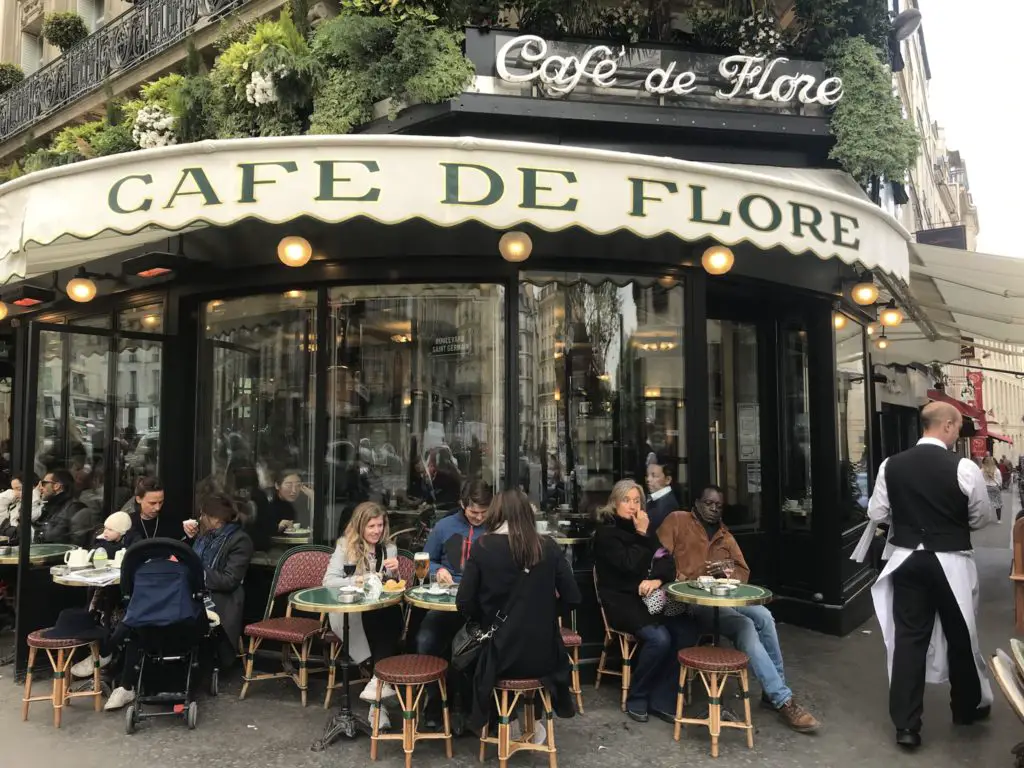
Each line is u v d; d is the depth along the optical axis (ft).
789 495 24.56
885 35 20.97
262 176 13.97
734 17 20.06
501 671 12.42
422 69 17.88
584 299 19.35
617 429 19.42
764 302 24.31
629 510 16.28
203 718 15.76
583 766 13.42
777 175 19.17
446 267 18.85
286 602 19.04
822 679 18.28
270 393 20.68
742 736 14.74
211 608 17.03
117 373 21.62
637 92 19.13
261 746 14.32
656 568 15.98
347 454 19.81
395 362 19.57
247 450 20.95
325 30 18.75
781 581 24.56
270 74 18.56
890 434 47.47
